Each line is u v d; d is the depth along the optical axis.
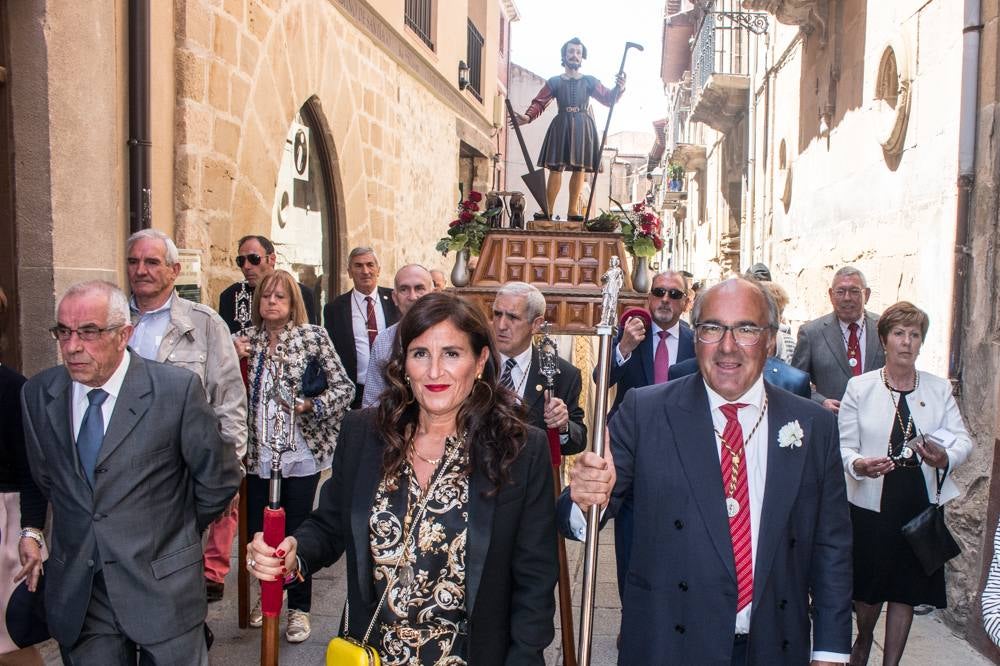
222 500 3.12
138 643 2.88
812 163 9.04
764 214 11.46
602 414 2.31
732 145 15.08
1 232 4.59
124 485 2.88
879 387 4.04
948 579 4.89
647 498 2.51
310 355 4.46
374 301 6.74
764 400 2.55
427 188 12.31
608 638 4.62
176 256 4.08
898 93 6.15
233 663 4.20
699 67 14.95
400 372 2.25
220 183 6.27
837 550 2.50
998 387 4.47
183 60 5.73
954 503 4.84
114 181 5.08
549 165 5.57
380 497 2.20
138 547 2.88
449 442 2.23
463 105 14.44
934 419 3.95
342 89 8.79
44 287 4.61
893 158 6.36
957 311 4.93
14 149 4.58
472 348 2.23
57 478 2.89
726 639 2.35
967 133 4.86
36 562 3.14
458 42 13.80
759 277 6.58
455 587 2.14
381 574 2.16
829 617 2.44
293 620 4.44
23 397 2.99
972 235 4.85
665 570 2.45
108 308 2.82
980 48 4.82
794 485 2.43
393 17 10.28
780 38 10.66
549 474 2.28
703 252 19.69
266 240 5.72
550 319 5.10
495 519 2.15
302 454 4.43
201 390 3.09
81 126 4.77
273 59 7.12
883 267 6.57
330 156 8.73
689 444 2.48
